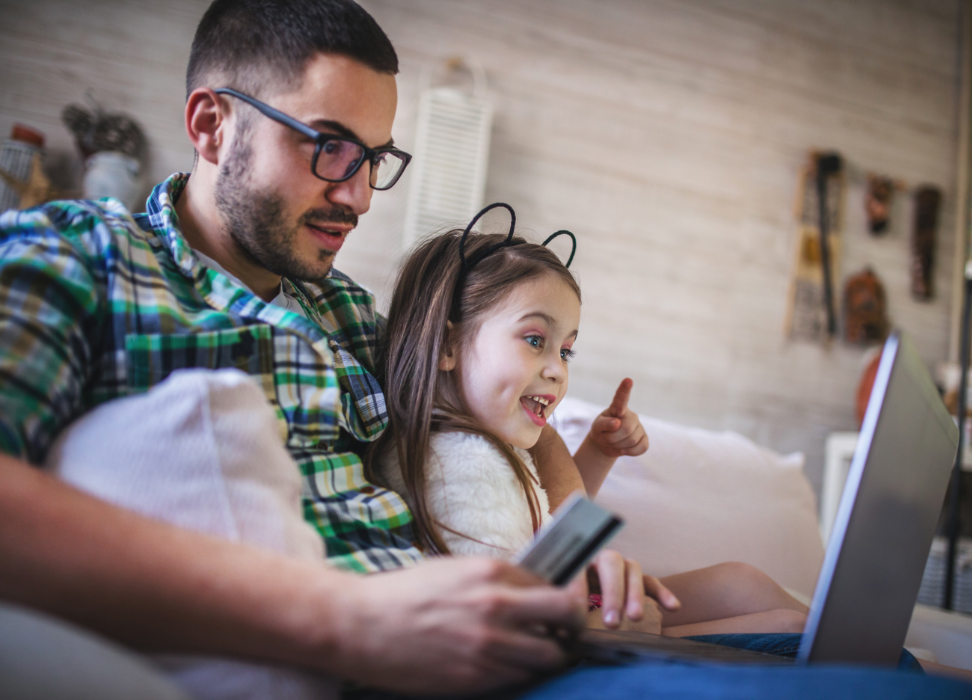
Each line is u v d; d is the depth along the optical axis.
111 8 2.24
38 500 0.48
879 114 3.05
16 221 0.69
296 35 0.82
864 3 3.05
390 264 2.47
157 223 0.83
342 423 0.88
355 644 0.50
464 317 1.00
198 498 0.56
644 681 0.51
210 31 0.87
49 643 0.40
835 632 0.59
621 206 2.72
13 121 2.15
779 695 0.46
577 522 0.57
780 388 2.85
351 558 0.73
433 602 0.51
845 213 2.99
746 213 2.86
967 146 3.12
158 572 0.48
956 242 3.10
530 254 1.03
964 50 3.13
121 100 2.23
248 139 0.83
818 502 2.84
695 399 2.76
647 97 2.77
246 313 0.80
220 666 0.50
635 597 0.67
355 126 0.83
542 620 0.52
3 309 0.60
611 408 1.14
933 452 0.74
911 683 0.45
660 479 1.49
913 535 0.72
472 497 0.85
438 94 2.47
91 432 0.57
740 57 2.89
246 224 0.84
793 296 2.88
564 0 2.70
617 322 2.70
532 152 2.64
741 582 1.10
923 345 3.03
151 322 0.72
